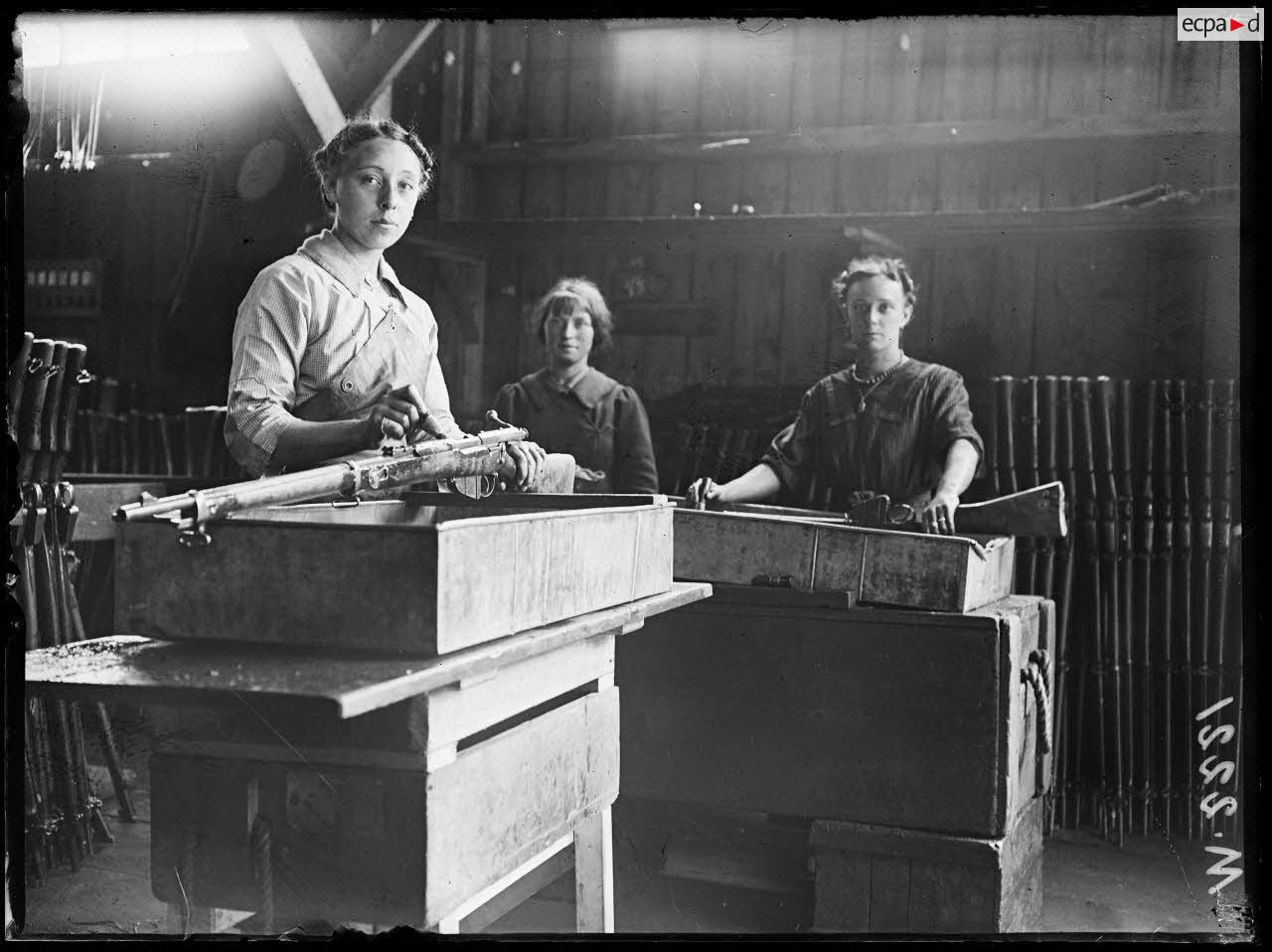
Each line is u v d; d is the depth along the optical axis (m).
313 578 1.62
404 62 5.16
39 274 6.18
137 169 5.78
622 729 3.13
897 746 2.88
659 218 5.23
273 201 5.70
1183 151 4.90
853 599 2.93
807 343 5.52
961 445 3.81
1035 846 3.13
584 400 4.58
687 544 3.06
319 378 2.38
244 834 1.68
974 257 5.19
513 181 5.97
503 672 1.82
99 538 4.13
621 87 5.80
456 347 5.92
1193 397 4.15
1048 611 3.28
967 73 5.20
